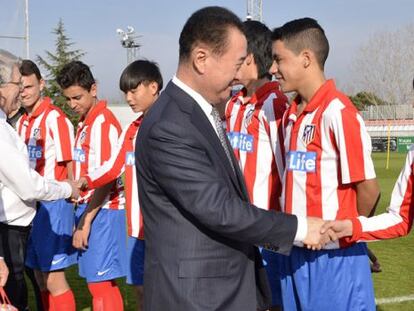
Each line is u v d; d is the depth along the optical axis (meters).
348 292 2.95
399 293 5.84
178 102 2.28
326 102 2.89
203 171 2.19
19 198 3.30
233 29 2.26
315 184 2.93
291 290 3.12
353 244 2.96
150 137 2.23
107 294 4.50
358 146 2.79
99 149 4.46
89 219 4.33
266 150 3.63
